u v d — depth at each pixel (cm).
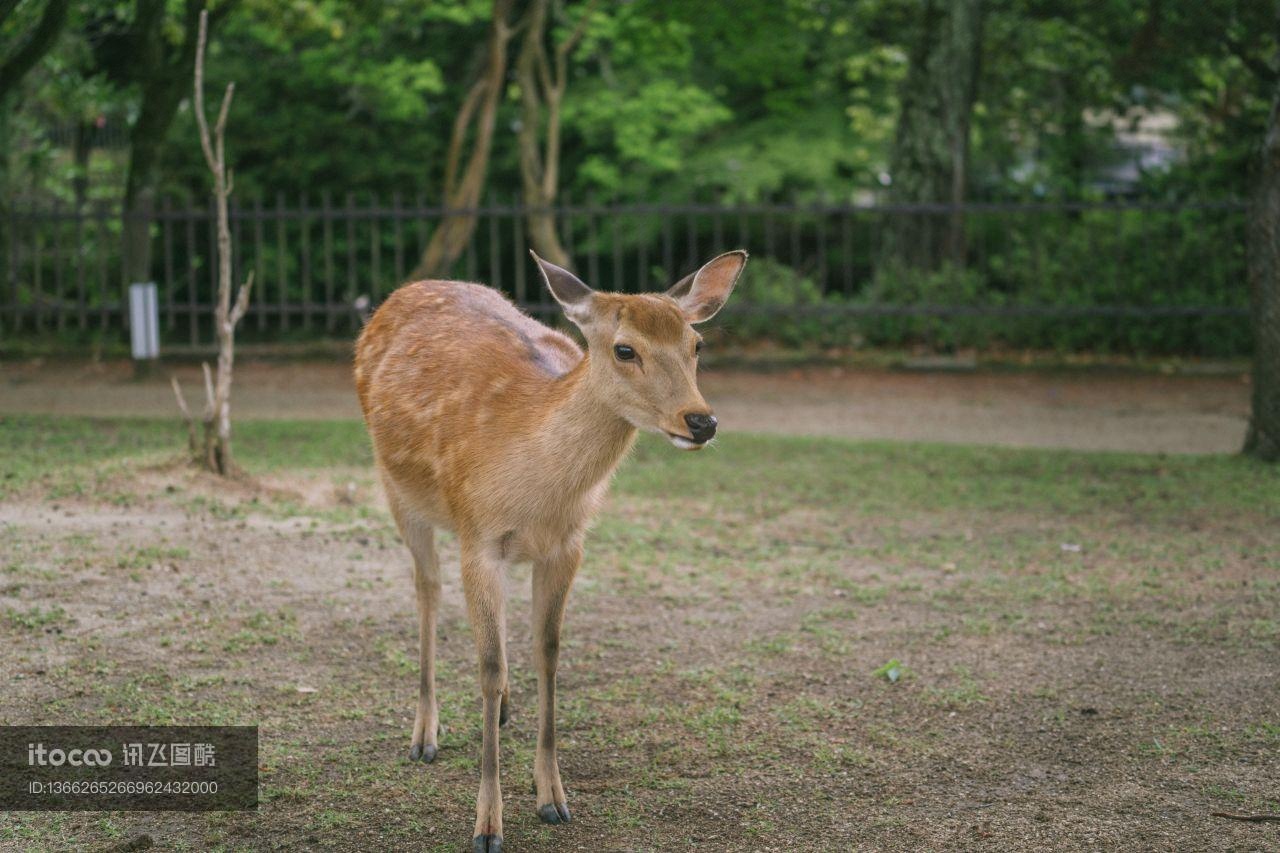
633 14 1856
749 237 2291
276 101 2127
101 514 792
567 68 2256
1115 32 1697
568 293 442
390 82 1970
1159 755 512
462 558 462
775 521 880
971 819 458
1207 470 1036
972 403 1399
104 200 1625
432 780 486
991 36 1920
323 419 1234
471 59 2205
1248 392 1445
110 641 596
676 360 428
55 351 1573
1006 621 671
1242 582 732
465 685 578
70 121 1942
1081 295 1678
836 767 502
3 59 1488
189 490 860
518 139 2169
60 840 426
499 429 456
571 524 458
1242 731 534
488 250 2272
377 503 877
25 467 902
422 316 536
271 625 629
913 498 950
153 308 1351
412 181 2161
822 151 2200
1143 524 871
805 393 1452
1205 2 1515
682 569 759
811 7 1941
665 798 474
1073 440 1198
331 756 500
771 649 626
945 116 1748
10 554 700
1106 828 450
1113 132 2022
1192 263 1677
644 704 559
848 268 1659
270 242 2131
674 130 2158
